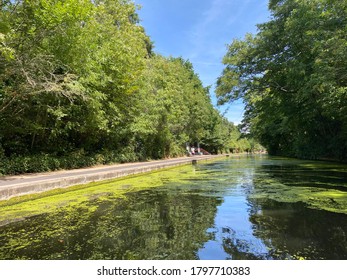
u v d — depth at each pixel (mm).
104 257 3840
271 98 18516
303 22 12977
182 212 6301
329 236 4527
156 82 27719
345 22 11555
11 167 11055
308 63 13609
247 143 91500
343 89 10992
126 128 20328
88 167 16297
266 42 15430
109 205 7109
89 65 12969
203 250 4059
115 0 21109
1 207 6773
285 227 5039
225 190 9203
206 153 57688
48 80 10945
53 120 13805
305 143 25281
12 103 11477
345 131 17234
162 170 18484
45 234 4824
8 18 9305
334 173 13094
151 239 4527
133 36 21047
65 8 9703
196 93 43000
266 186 9711
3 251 4074
